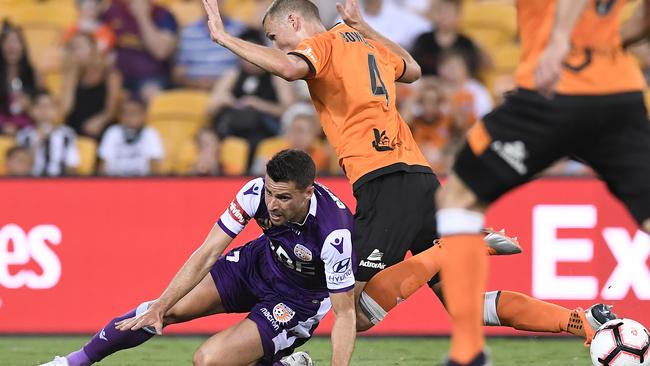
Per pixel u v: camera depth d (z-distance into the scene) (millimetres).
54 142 29203
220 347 14750
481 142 10836
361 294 16094
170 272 23047
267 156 28812
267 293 15414
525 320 16828
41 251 23234
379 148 15945
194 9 30688
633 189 11062
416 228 16016
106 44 29969
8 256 23266
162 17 30438
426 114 28625
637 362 15422
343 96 15906
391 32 29625
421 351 20594
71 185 23312
